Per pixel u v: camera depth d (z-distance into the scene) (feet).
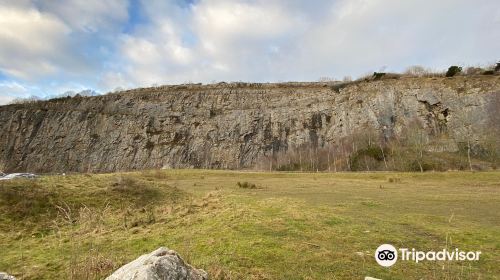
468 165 215.51
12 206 54.13
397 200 71.15
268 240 36.86
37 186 62.03
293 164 269.85
